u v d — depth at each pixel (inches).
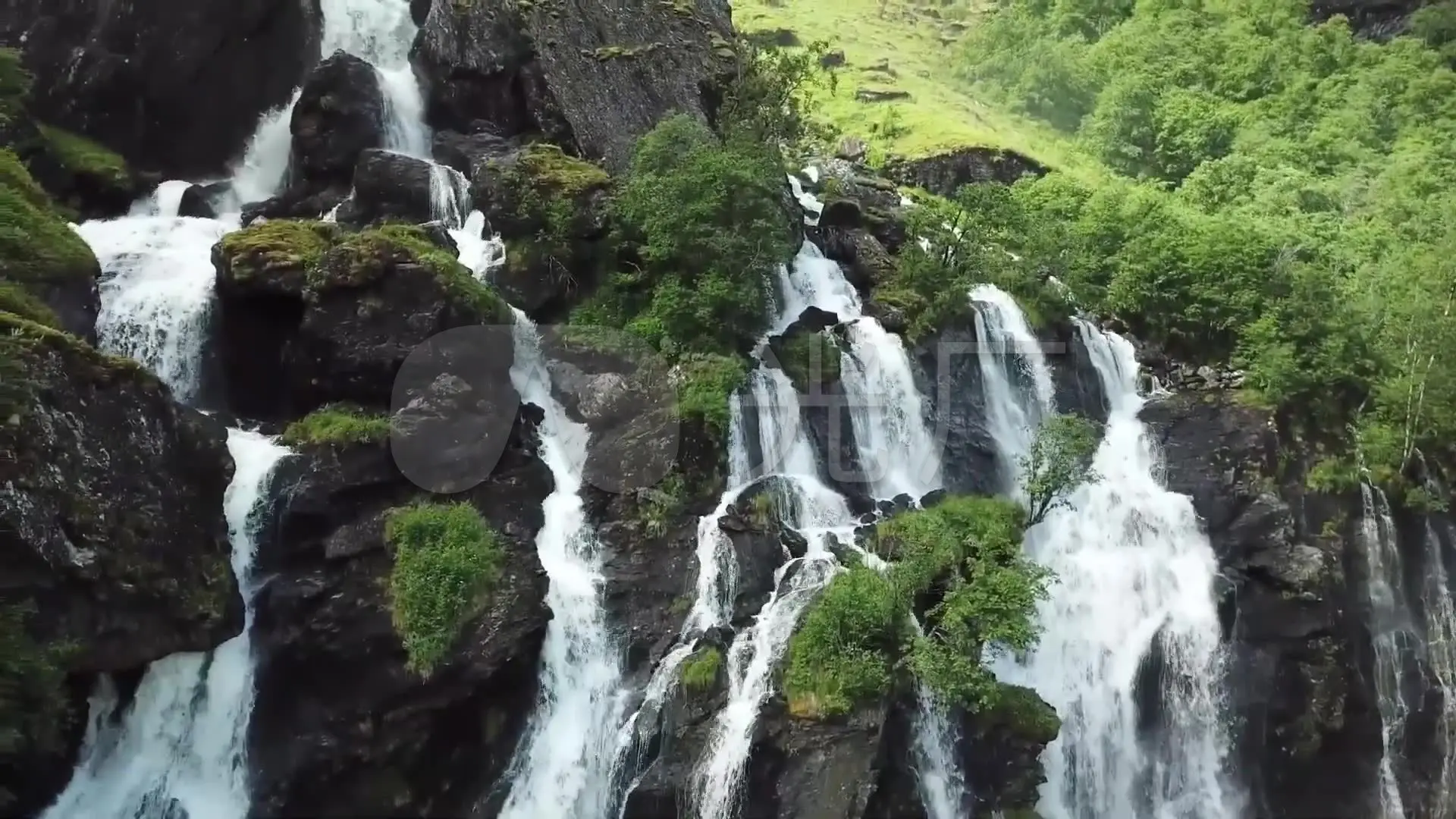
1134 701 1138.7
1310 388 1349.7
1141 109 2353.6
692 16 1582.2
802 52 2586.1
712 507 1023.0
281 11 1411.2
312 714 880.9
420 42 1437.0
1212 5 2881.4
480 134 1374.3
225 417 1011.3
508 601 897.5
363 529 903.7
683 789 872.9
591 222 1163.3
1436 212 1934.1
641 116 1409.9
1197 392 1368.1
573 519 1005.8
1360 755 1216.8
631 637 956.6
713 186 1151.6
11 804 740.7
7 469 706.2
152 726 839.7
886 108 2190.0
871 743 844.0
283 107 1434.5
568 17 1432.1
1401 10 2802.7
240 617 871.7
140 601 786.2
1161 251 1487.5
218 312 1035.3
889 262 1333.7
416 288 988.6
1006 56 2657.5
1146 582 1189.7
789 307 1239.5
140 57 1322.6
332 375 976.3
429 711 868.6
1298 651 1175.6
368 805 882.1
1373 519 1302.9
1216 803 1148.5
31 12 1312.7
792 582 966.4
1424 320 1401.3
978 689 903.7
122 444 798.5
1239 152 2252.7
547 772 911.0
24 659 704.4
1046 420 1208.2
